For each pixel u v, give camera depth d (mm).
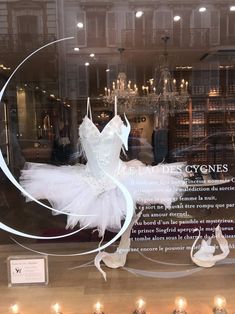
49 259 2025
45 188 2051
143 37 2314
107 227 2033
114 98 2266
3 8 2064
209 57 2645
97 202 2016
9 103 2139
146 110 2297
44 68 2195
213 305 1740
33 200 2064
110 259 2033
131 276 1976
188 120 2314
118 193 2004
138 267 2047
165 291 1861
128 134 2082
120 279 1951
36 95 2182
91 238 2059
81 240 2064
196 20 2268
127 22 2223
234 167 2104
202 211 2051
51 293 1846
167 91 2479
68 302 1767
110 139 1974
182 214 2049
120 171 2006
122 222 2025
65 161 2064
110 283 1921
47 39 2162
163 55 2498
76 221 2047
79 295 1819
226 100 2504
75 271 2004
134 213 2025
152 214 2037
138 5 2141
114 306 1743
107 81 2305
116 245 2051
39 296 1830
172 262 2061
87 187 2016
